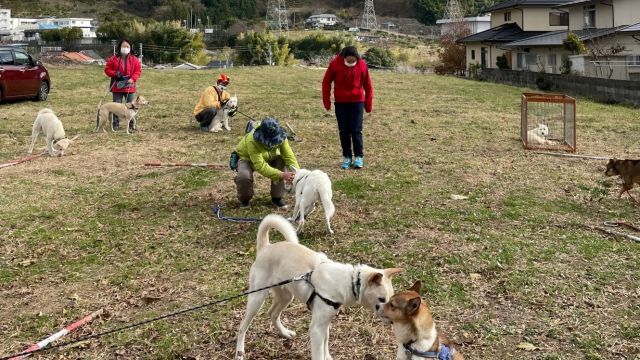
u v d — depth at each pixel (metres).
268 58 47.09
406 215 6.77
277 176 6.61
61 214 7.19
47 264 5.76
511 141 11.12
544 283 5.01
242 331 4.00
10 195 7.95
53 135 10.12
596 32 27.44
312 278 3.68
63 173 9.07
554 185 8.01
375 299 3.49
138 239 6.32
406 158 9.63
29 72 15.88
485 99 18.09
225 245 6.09
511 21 38.41
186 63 44.28
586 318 4.45
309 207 6.26
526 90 22.70
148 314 4.73
